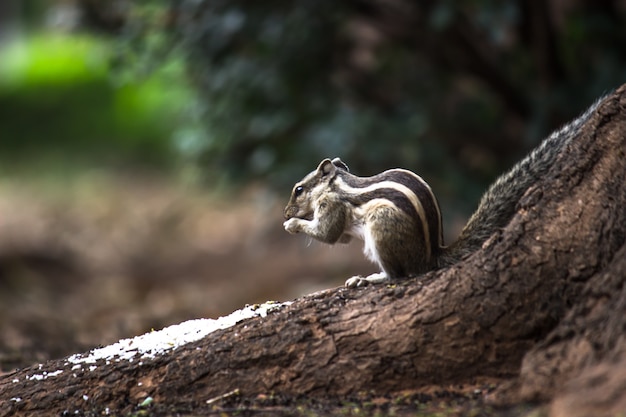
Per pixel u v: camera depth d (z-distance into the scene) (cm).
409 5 1334
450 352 621
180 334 690
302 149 1309
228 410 614
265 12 1269
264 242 2139
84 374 670
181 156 1717
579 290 603
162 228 2669
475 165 1444
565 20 1349
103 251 2406
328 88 1363
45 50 5047
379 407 603
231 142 1415
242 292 1770
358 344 634
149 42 1366
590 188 621
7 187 3553
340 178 722
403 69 1405
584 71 1326
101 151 4088
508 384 594
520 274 614
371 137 1266
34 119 4294
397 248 663
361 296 659
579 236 611
